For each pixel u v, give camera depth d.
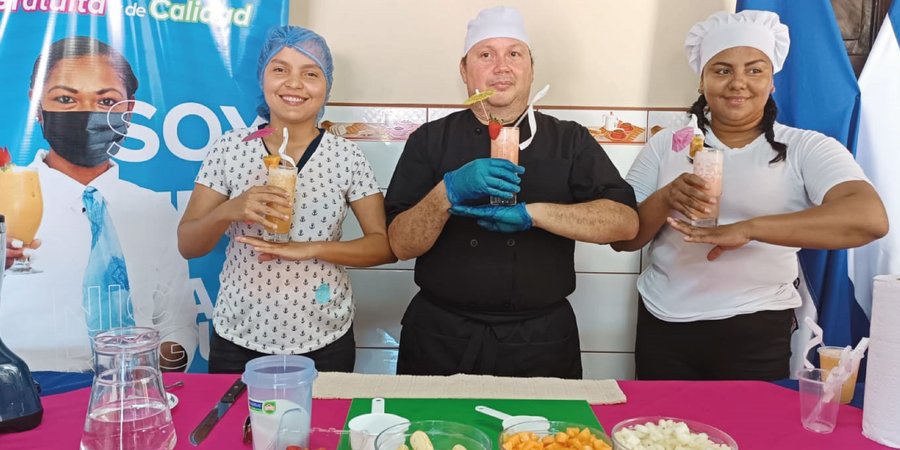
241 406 1.15
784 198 1.76
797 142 1.77
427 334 1.79
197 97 2.04
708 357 1.83
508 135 1.55
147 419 0.94
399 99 2.31
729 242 1.56
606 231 1.61
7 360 1.06
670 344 1.87
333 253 1.67
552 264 1.74
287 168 1.54
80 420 1.09
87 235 1.99
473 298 1.72
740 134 1.85
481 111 1.80
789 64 2.10
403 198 1.81
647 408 1.17
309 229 1.73
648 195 1.93
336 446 0.95
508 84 1.72
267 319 1.71
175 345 2.10
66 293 1.98
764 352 1.79
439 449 0.90
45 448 0.98
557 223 1.58
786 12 2.09
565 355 1.78
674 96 2.31
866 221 1.50
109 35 1.96
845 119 2.03
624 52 2.29
